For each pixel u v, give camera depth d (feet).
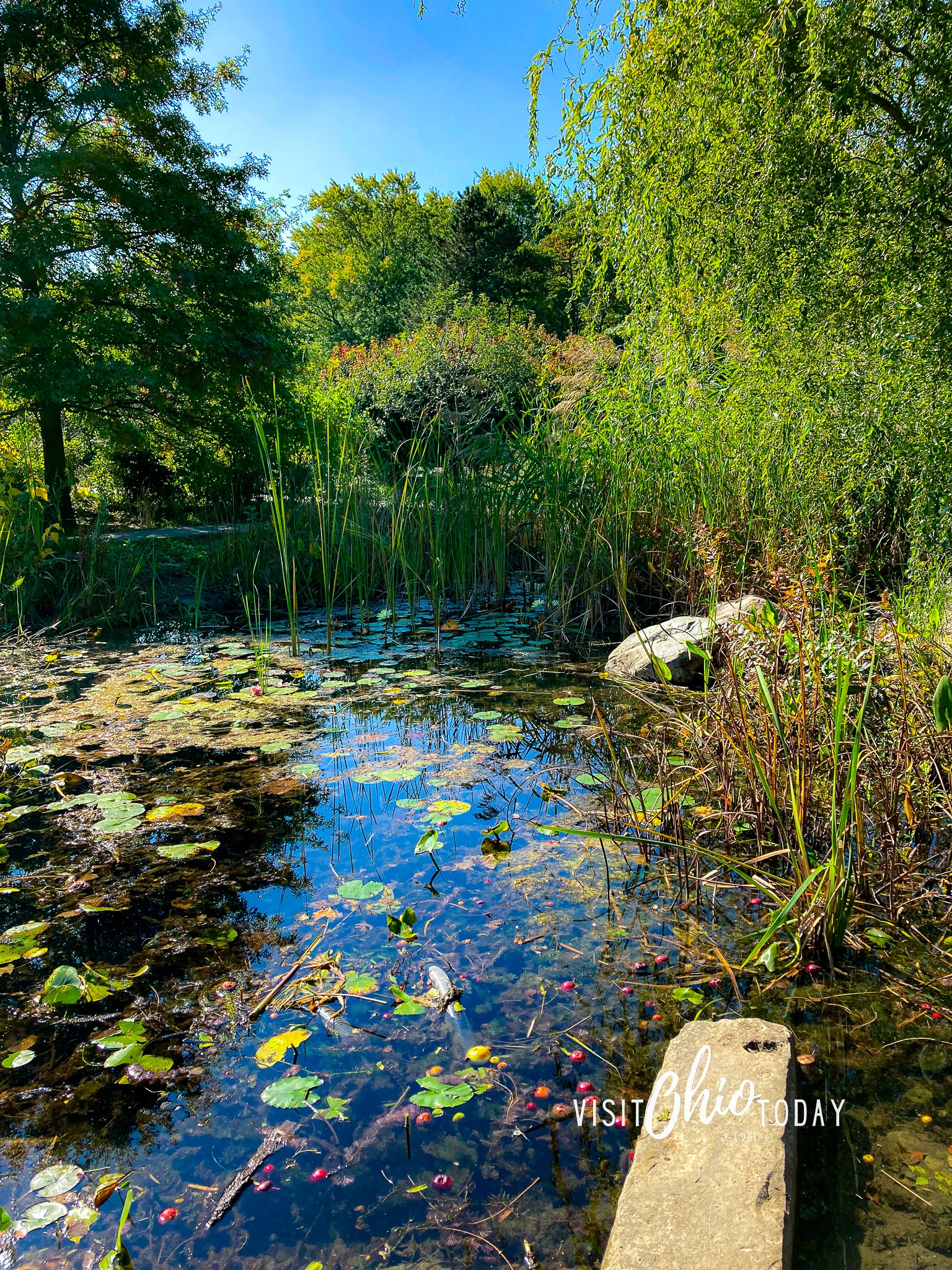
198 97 32.07
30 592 19.21
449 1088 4.79
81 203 28.60
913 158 8.61
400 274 119.75
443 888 7.33
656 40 10.87
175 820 8.82
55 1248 3.99
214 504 32.14
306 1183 4.33
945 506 9.11
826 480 12.21
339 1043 5.39
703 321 12.55
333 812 9.00
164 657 16.31
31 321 25.23
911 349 9.20
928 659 7.79
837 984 5.82
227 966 6.28
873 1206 3.97
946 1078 4.84
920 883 6.80
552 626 17.75
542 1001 5.72
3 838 8.45
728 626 9.52
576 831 6.54
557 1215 4.07
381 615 19.49
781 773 7.49
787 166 9.27
